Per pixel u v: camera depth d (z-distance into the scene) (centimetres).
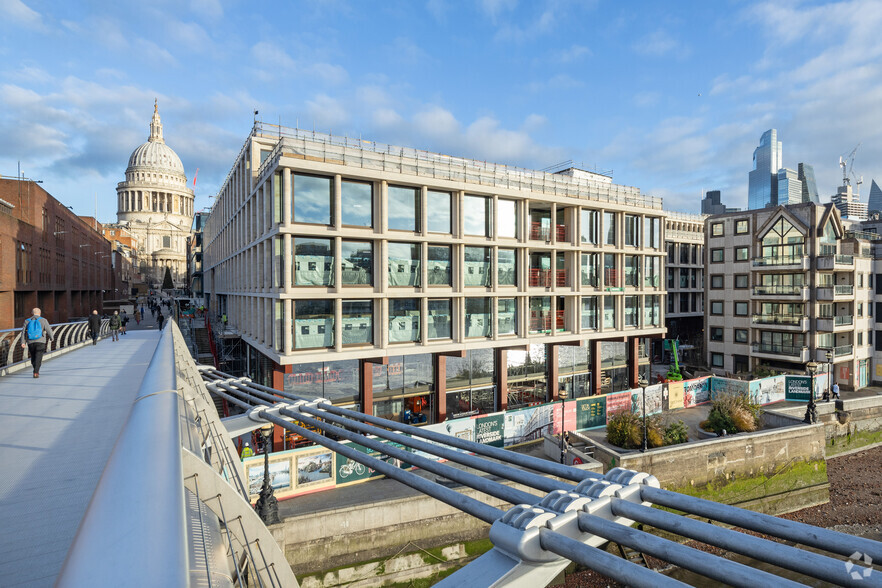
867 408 3684
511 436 2617
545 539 276
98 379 1359
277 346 2384
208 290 6034
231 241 3844
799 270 4031
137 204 15812
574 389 3512
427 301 2744
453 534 1941
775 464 2714
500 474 418
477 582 273
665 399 3250
